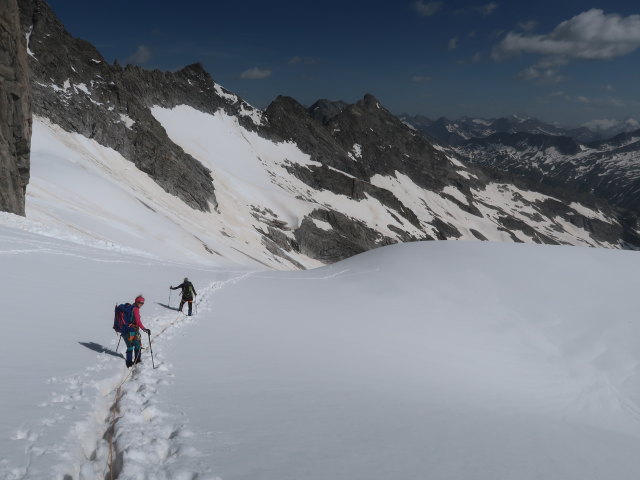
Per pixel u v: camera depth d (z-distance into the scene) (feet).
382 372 47.85
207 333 53.62
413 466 24.12
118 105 419.33
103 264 88.17
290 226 517.55
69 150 305.12
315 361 47.57
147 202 307.37
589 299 94.07
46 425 23.36
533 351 73.67
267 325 63.05
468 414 37.01
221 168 594.65
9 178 133.80
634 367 68.64
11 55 135.13
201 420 27.12
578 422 45.32
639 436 45.44
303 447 24.81
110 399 30.60
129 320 37.40
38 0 422.00
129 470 20.29
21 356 33.68
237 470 21.15
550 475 25.72
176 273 101.30
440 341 71.41
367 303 91.76
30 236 95.86
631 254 118.73
